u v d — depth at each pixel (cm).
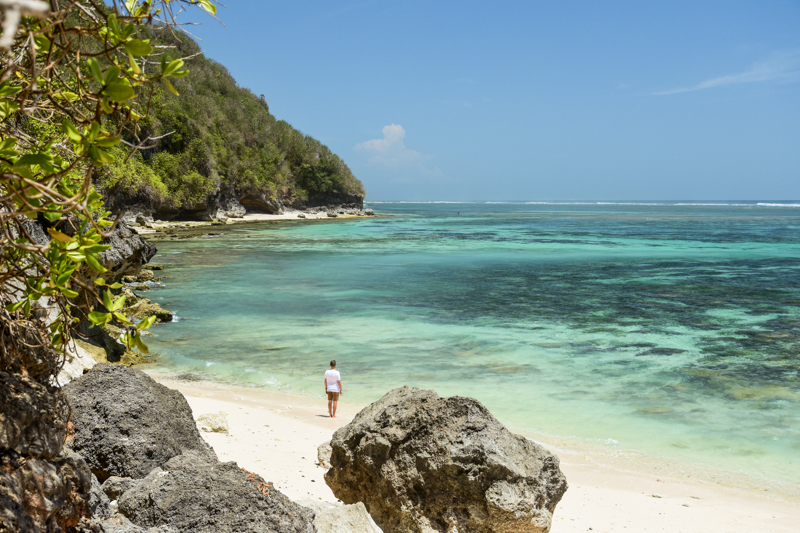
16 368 327
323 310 2673
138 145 223
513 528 576
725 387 1606
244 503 405
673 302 2902
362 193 15862
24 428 275
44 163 202
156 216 9531
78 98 253
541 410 1422
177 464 453
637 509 936
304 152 14600
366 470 650
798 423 1349
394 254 5344
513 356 1912
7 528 240
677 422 1353
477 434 604
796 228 9462
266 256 5088
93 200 265
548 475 606
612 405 1460
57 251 247
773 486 1049
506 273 4006
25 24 185
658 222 11956
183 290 3209
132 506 412
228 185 11619
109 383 588
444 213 19025
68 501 292
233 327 2312
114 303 269
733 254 5309
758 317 2545
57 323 315
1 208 231
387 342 2092
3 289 281
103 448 532
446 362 1841
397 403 666
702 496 1002
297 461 1006
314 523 459
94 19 203
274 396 1515
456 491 595
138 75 221
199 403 1385
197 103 11606
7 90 196
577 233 8456
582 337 2177
